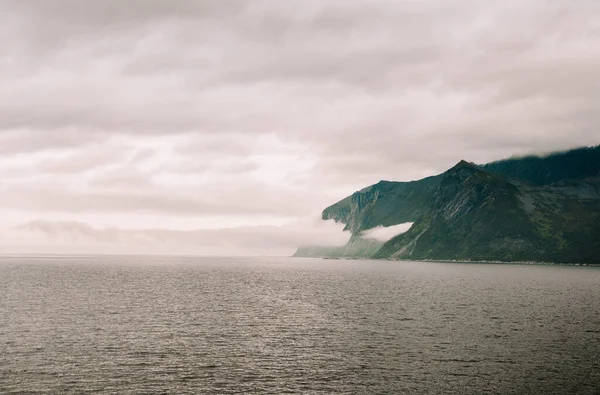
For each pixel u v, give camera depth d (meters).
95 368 58.44
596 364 61.41
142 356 64.19
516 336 78.56
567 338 76.88
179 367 59.62
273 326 87.75
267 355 65.75
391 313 104.56
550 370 58.94
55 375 55.47
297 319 95.94
